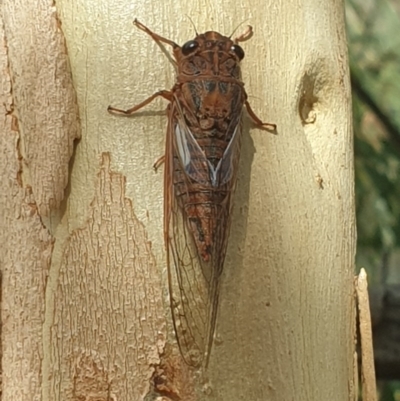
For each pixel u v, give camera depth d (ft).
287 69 0.28
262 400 0.26
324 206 0.28
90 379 0.25
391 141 0.50
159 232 0.25
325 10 0.29
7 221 0.26
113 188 0.26
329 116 0.29
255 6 0.27
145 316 0.25
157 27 0.26
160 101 0.26
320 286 0.27
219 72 0.26
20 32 0.26
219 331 0.25
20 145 0.26
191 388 0.25
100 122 0.26
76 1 0.26
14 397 0.25
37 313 0.25
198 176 0.26
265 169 0.27
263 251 0.26
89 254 0.25
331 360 0.27
